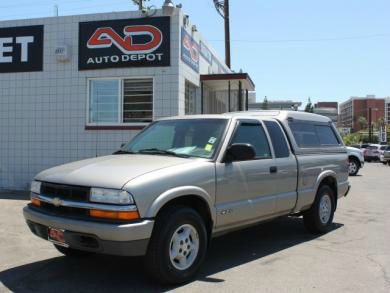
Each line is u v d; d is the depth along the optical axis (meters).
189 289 5.21
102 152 12.98
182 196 5.43
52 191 5.46
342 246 7.29
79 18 13.09
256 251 6.95
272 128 7.19
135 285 5.34
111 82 12.99
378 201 12.61
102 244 4.92
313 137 8.23
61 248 6.28
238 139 6.41
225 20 27.78
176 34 12.56
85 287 5.28
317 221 8.04
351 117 143.00
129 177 5.10
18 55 13.48
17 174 13.50
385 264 6.25
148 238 5.00
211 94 18.59
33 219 5.52
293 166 7.29
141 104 12.84
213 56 18.53
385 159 38.75
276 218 7.19
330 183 8.61
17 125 13.49
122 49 12.82
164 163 5.62
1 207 10.50
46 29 13.29
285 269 6.01
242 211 6.22
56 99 13.23
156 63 12.63
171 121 6.96
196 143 6.26
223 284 5.39
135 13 12.74
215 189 5.82
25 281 5.49
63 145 13.20
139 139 6.91
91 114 13.11
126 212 4.88
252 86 17.66
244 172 6.27
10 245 7.14
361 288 5.29
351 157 22.98
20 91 13.47
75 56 13.12
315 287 5.30
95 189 5.04
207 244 5.88
